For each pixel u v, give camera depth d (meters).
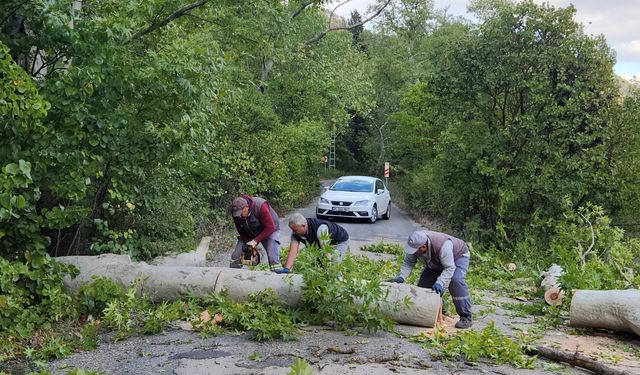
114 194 8.23
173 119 8.22
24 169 5.43
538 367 5.48
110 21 7.41
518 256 13.05
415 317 6.53
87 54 7.04
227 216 16.61
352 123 60.47
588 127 13.91
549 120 13.87
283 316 6.17
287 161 22.83
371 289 6.26
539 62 14.16
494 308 8.37
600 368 5.27
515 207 14.59
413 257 6.92
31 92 5.74
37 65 7.75
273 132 20.33
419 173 24.08
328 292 6.26
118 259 7.43
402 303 6.53
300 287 6.70
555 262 11.23
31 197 6.58
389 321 6.26
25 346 5.73
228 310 6.39
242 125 17.80
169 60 8.06
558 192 13.53
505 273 11.68
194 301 6.87
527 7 14.49
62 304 6.38
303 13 22.45
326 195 21.36
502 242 14.45
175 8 10.66
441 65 15.58
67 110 6.68
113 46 7.45
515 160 14.34
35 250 6.39
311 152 25.80
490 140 14.36
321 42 26.66
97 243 8.62
